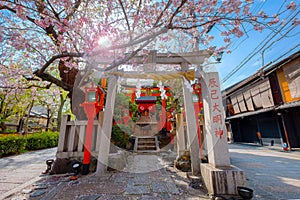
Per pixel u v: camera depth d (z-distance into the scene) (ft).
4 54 9.96
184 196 6.63
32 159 15.56
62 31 6.98
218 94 7.54
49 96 27.14
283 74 21.50
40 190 7.27
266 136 24.58
